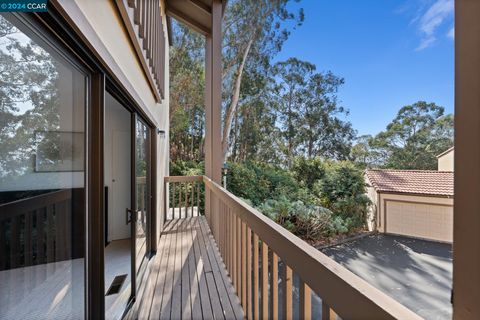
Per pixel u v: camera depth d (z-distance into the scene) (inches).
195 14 186.4
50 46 38.9
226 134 381.7
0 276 32.6
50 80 40.8
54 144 42.1
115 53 61.3
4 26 32.5
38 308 39.0
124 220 154.7
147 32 95.2
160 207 161.2
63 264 44.1
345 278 28.1
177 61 446.3
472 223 18.8
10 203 34.2
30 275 37.4
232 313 78.1
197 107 473.1
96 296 50.3
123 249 138.6
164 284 96.0
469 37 19.4
